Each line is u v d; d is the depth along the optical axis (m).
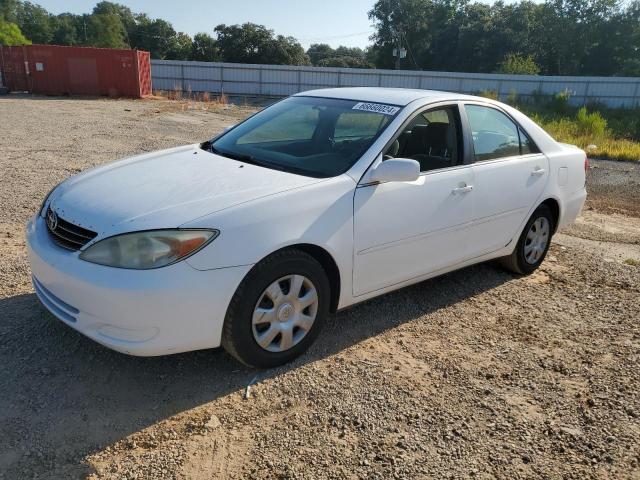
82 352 3.39
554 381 3.42
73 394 3.00
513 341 3.91
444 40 73.81
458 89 43.72
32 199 6.71
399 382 3.30
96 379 3.15
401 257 3.85
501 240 4.69
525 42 68.44
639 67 65.50
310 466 2.58
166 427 2.79
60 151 10.36
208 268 2.89
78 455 2.57
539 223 5.13
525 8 70.31
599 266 5.60
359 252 3.55
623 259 5.94
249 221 3.03
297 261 3.23
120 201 3.15
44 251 3.11
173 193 3.21
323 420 2.91
